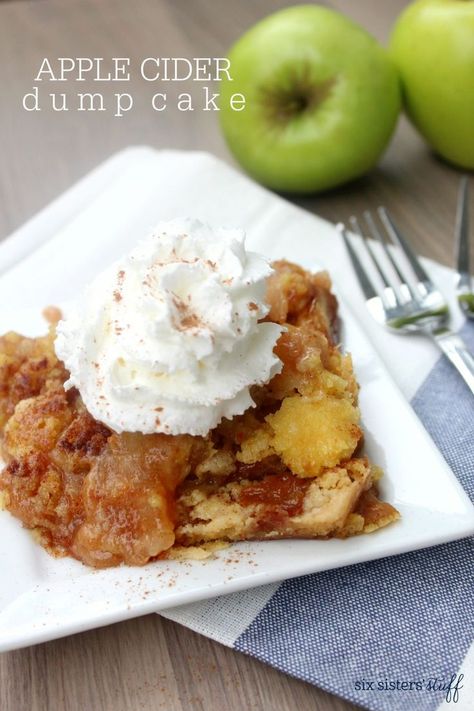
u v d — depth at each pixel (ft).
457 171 1.75
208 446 1.22
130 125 1.87
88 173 1.79
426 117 1.69
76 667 1.18
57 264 1.57
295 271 1.37
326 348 1.28
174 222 1.26
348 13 2.00
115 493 1.19
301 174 1.67
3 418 1.30
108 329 1.21
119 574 1.18
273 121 1.65
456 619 1.17
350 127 1.62
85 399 1.20
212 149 1.83
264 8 2.06
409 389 1.37
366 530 1.18
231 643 1.17
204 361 1.18
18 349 1.33
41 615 1.14
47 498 1.21
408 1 2.02
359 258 1.54
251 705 1.15
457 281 1.48
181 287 1.20
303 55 1.60
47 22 2.08
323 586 1.20
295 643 1.16
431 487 1.21
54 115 1.90
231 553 1.19
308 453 1.21
